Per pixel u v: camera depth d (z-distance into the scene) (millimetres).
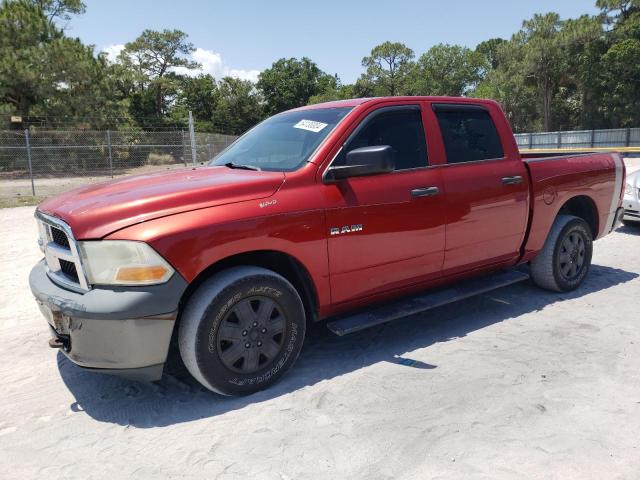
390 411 3018
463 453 2586
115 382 3561
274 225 3174
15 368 3854
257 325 3221
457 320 4516
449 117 4227
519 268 5707
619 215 5656
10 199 17219
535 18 61844
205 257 2961
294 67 92500
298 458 2600
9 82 29812
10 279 6453
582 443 2643
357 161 3330
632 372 3422
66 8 39781
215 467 2559
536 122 66438
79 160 22922
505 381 3338
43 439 2885
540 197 4668
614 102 50094
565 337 4047
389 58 81812
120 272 2822
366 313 3842
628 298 4980
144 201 2969
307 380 3449
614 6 53125
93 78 32656
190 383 3484
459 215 4066
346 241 3482
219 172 3693
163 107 71750
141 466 2598
